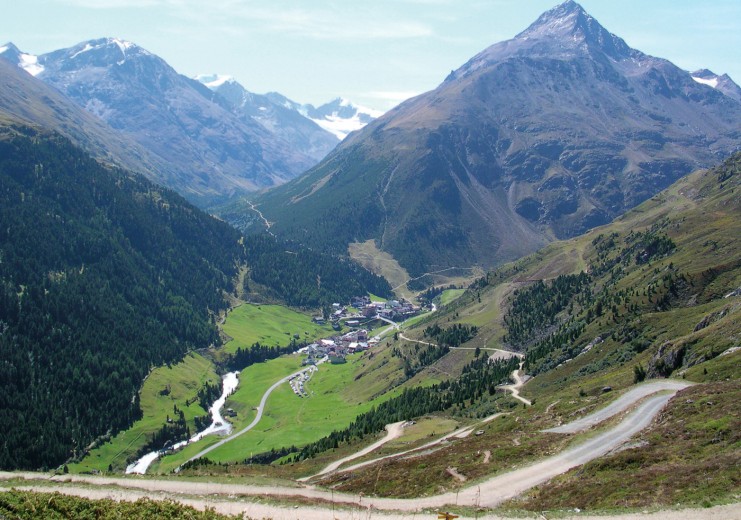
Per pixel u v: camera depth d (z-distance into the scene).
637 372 127.06
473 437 110.88
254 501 72.50
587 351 176.75
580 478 66.38
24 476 87.62
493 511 60.81
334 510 66.31
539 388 166.00
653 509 52.12
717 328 121.50
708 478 54.94
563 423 98.31
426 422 157.12
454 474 79.88
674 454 64.44
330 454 144.12
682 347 122.50
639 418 86.56
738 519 47.06
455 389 195.25
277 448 189.50
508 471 75.75
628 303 192.62
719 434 65.12
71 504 57.81
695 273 184.38
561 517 54.84
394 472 90.12
